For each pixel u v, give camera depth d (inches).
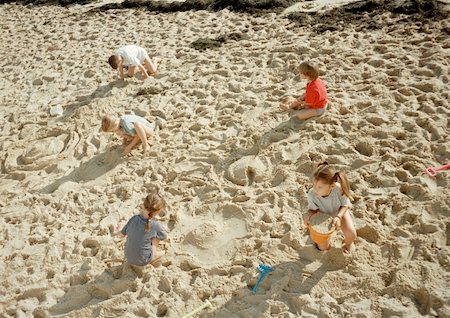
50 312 169.6
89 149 254.8
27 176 247.1
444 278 151.6
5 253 197.2
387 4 329.1
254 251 177.8
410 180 189.8
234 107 259.4
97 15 438.3
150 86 297.0
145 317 161.9
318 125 229.6
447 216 172.7
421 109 227.1
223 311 158.7
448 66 250.7
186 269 177.8
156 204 168.6
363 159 205.3
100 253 187.3
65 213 213.9
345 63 275.4
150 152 240.2
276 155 219.3
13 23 463.5
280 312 154.4
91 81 321.4
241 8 382.0
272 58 298.0
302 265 167.8
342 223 163.2
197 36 354.3
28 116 297.7
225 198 203.6
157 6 423.8
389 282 156.7
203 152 233.0
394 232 172.6
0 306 174.6
